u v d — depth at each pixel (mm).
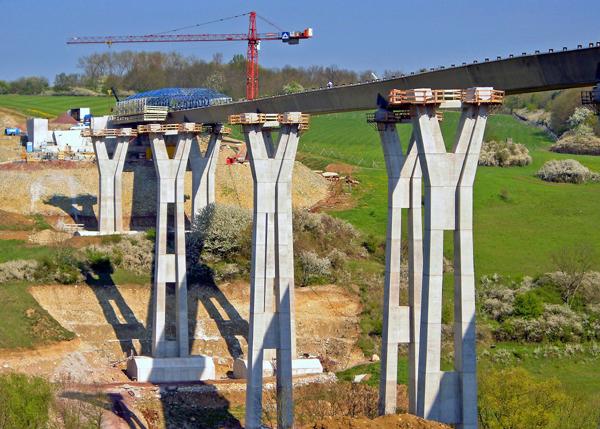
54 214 193500
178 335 140250
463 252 94750
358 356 147125
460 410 95750
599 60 87875
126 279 158000
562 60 90500
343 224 181875
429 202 94562
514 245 189250
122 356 142750
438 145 94562
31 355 135000
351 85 117000
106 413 115375
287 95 129875
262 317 114875
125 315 150875
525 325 151375
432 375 95375
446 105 94188
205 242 164750
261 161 116375
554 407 112250
